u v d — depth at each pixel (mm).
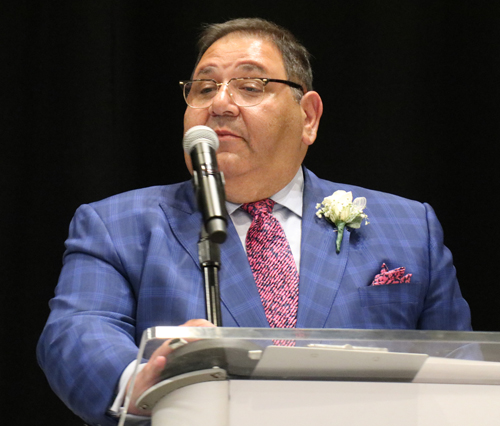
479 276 7680
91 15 7434
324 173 7883
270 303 4859
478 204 7742
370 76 7938
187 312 4730
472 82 7875
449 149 7852
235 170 5145
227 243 5047
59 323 4578
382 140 7867
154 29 7727
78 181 7258
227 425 2504
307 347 2480
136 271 4949
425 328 5320
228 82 5285
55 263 7141
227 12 7844
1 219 6992
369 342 2627
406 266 5281
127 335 4629
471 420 2660
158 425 2555
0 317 6914
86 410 4027
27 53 7262
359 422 2578
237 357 2500
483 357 2732
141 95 7629
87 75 7363
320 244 5180
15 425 6887
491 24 7863
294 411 2541
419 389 2660
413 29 7973
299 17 7977
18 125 7148
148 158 7582
